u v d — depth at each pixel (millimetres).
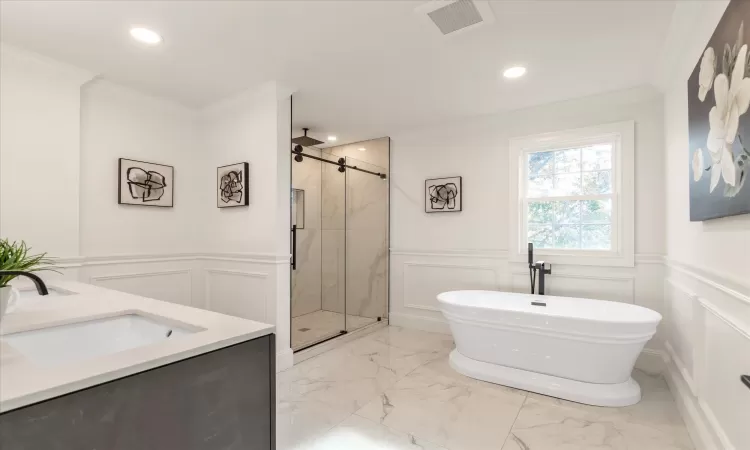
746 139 1176
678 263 2299
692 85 1780
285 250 2854
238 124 3045
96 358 799
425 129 3902
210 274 3270
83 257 2541
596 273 3031
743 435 1314
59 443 665
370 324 4078
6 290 1047
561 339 2352
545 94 2945
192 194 3332
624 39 2088
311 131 3994
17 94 2258
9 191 2236
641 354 2816
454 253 3754
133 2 1751
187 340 933
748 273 1250
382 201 4238
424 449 1789
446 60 2359
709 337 1671
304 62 2389
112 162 2791
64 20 1908
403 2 1759
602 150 3092
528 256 3230
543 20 1907
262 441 1050
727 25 1319
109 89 2752
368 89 2834
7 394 617
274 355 1094
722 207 1388
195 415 886
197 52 2258
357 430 1956
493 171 3537
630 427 1979
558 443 1838
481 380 2596
